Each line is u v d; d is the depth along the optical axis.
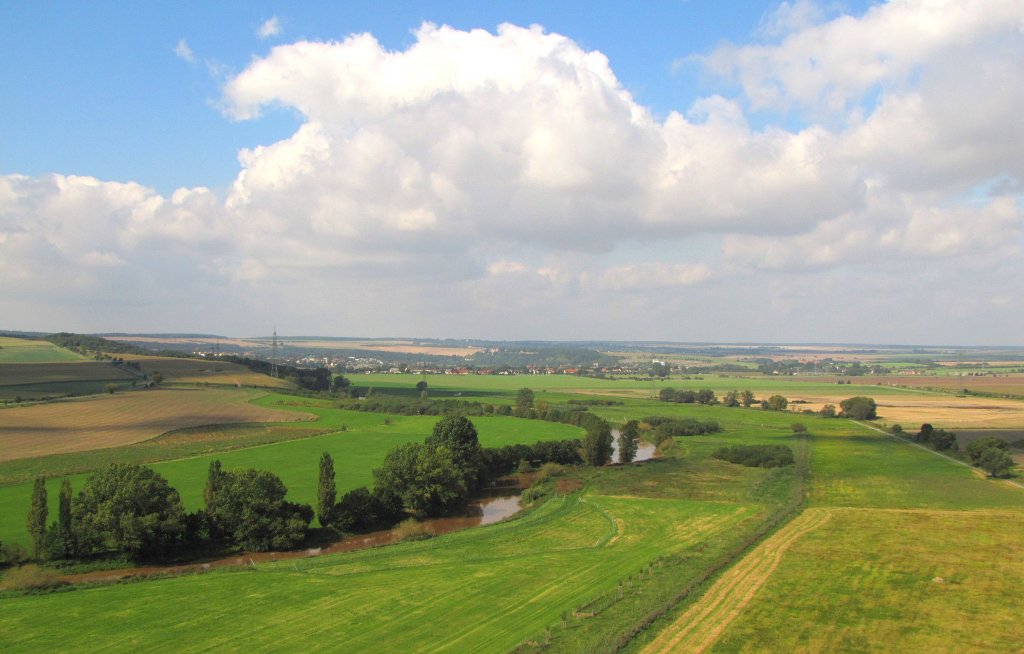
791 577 55.47
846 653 40.97
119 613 47.78
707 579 54.84
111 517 61.22
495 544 70.62
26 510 74.50
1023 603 49.50
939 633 44.03
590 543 71.75
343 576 57.06
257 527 68.06
